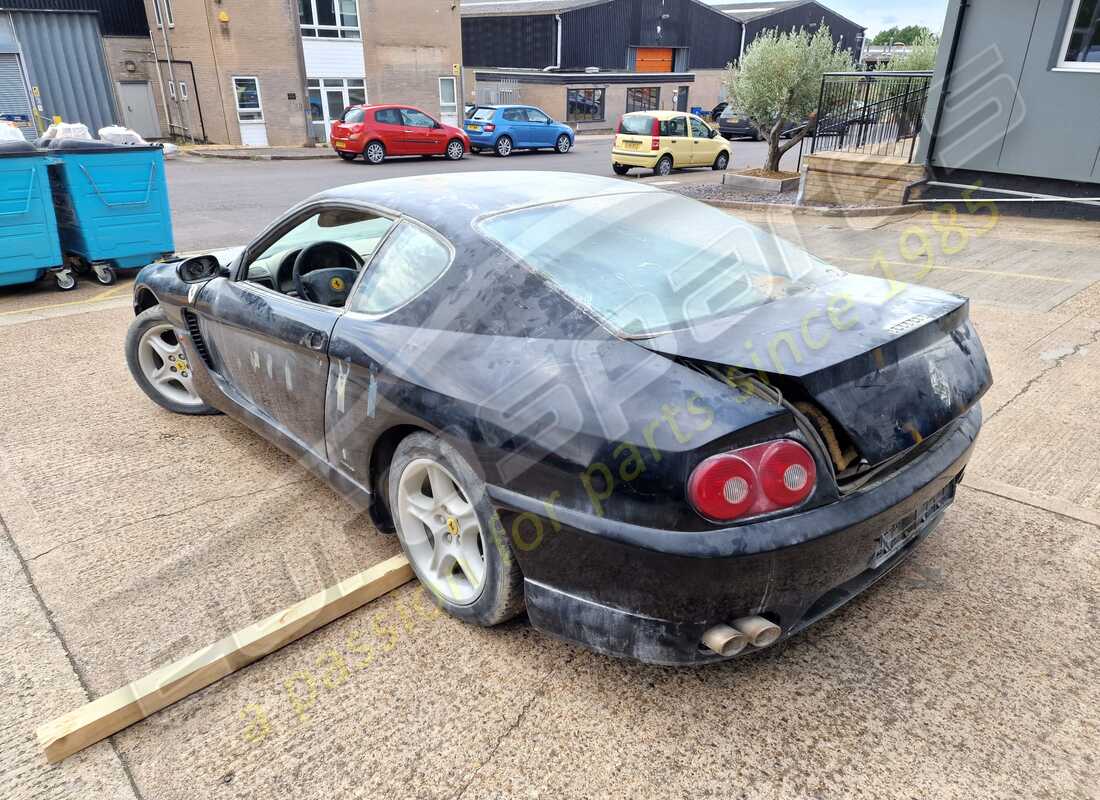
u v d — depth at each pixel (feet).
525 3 127.75
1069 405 12.62
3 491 10.71
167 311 11.96
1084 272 20.06
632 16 121.90
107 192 22.18
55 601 8.41
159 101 84.28
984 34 26.58
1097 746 6.28
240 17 71.87
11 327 18.61
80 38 74.49
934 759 6.18
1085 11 24.35
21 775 6.31
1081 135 25.27
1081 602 8.04
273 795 6.06
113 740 6.66
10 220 20.71
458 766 6.25
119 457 11.76
